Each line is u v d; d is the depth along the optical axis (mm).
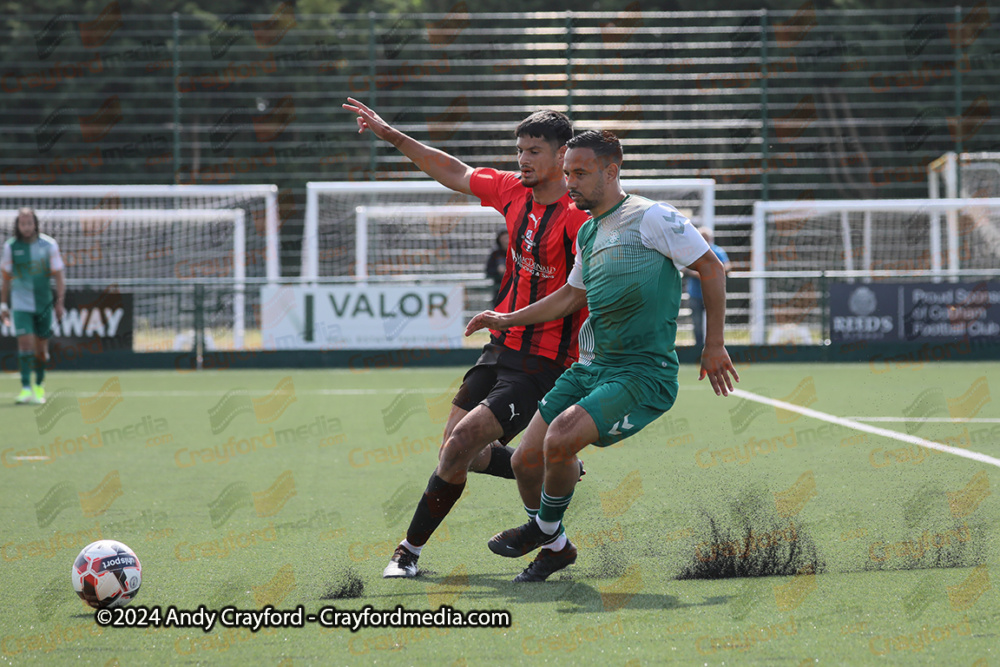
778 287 49688
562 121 12672
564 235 12562
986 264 57500
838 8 73500
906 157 69625
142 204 60312
